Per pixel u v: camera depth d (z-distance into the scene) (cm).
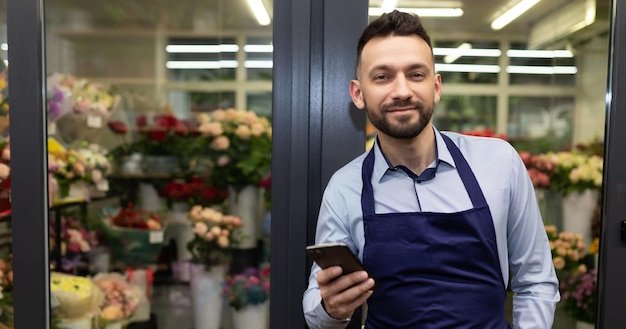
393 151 102
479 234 95
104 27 329
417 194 100
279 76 133
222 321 204
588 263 177
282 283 137
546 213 188
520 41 205
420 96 94
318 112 133
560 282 178
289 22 132
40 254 138
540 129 202
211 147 213
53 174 188
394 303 98
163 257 218
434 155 103
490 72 207
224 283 204
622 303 131
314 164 135
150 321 200
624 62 128
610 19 131
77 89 201
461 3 201
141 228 209
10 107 136
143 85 322
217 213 205
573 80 193
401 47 94
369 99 97
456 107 207
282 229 136
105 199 219
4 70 155
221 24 293
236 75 287
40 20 135
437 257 95
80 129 204
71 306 174
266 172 208
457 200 98
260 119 216
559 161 183
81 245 203
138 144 227
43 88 137
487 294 96
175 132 227
